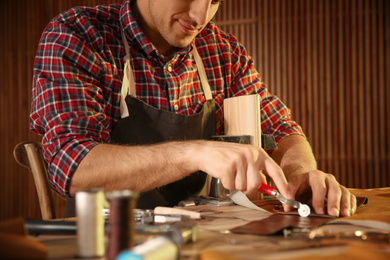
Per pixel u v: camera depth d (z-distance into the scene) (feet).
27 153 5.48
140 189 4.84
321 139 18.70
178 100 6.37
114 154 4.86
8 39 21.21
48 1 20.59
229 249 2.83
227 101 5.98
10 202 21.20
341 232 3.34
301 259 2.45
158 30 5.98
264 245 2.94
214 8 5.98
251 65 7.39
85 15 5.94
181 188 6.13
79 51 5.53
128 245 2.47
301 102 18.81
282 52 18.97
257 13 19.19
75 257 2.63
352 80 18.43
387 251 2.72
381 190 5.83
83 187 4.88
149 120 6.04
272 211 4.44
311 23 18.76
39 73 5.54
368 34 18.24
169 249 2.28
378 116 18.25
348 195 4.33
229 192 5.25
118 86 5.98
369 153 18.34
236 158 4.25
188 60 6.57
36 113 5.39
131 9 6.23
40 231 3.29
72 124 5.16
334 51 18.52
